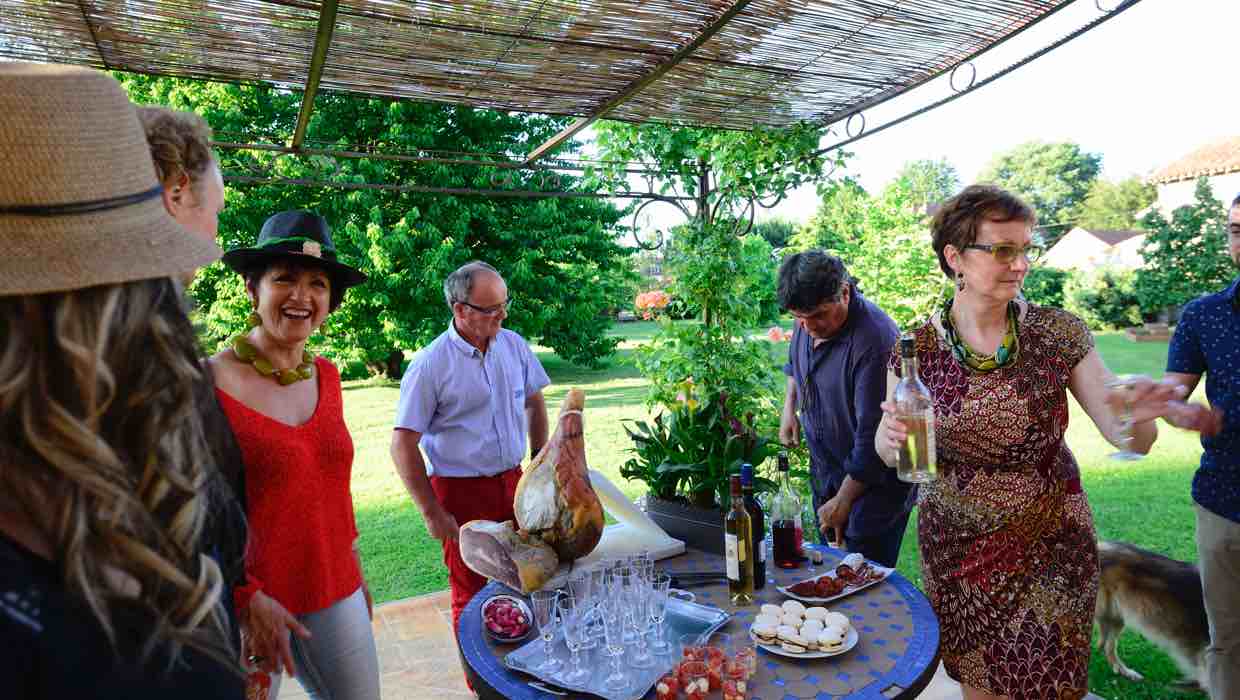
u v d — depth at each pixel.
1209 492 2.60
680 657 1.77
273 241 2.05
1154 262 19.50
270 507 1.97
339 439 2.14
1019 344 2.15
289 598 2.02
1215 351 2.56
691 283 3.99
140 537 0.63
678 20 2.79
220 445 0.84
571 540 2.21
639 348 4.07
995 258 2.05
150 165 0.73
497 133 16.20
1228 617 2.59
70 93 0.63
